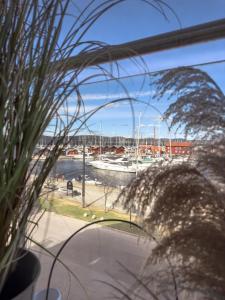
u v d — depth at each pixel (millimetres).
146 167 642
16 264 645
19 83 607
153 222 572
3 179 576
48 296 847
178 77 613
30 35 629
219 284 508
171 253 539
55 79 664
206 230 522
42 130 639
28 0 625
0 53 602
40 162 667
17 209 610
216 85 599
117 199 645
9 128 584
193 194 549
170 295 563
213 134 574
